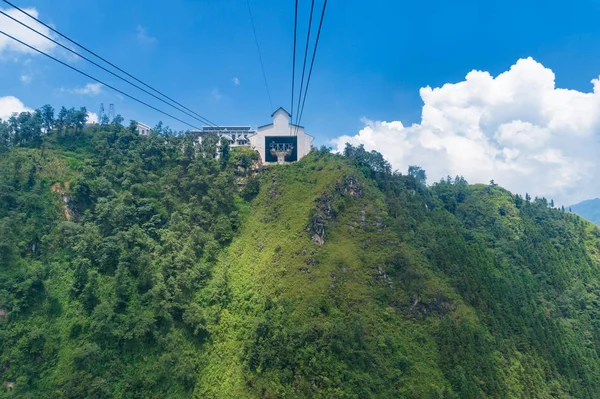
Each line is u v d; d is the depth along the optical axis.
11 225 79.12
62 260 78.81
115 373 65.44
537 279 120.12
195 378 66.88
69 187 93.00
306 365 63.03
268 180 114.81
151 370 66.38
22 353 66.00
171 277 77.88
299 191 104.19
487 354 77.44
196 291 79.50
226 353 70.06
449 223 117.69
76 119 117.81
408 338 73.31
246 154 122.44
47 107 117.06
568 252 136.88
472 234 124.12
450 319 78.75
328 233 90.00
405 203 107.50
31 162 94.81
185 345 70.62
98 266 77.94
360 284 79.44
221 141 123.94
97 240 80.44
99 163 104.69
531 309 103.25
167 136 126.88
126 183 98.38
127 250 80.94
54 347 67.81
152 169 110.31
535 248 132.25
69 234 81.88
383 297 78.12
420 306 79.38
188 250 84.69
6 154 96.44
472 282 92.12
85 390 62.66
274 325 68.38
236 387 64.25
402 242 90.81
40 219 84.19
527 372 81.31
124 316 70.81
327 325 67.50
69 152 106.81
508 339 85.81
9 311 69.62
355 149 121.00
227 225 97.75
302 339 65.19
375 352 68.50
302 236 86.81
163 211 95.25
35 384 64.06
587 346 104.25
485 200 153.75
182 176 108.81
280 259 82.69
